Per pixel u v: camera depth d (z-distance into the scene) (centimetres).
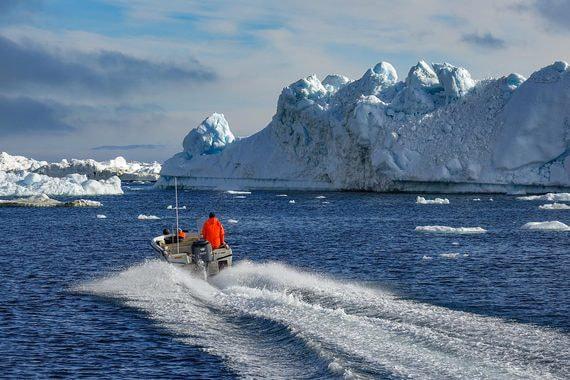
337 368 2458
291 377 2541
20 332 3475
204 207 16588
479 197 17800
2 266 6197
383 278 5256
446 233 8956
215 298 3947
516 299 4200
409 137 19650
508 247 7225
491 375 2325
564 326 3266
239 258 6900
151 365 2867
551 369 2444
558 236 8288
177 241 5306
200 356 2920
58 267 6138
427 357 2550
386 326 3030
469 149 19062
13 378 2762
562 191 17700
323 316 3256
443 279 5119
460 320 3247
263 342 3023
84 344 3219
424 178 19238
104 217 13325
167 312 3697
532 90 18688
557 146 18025
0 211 15212
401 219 11775
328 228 10219
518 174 18262
